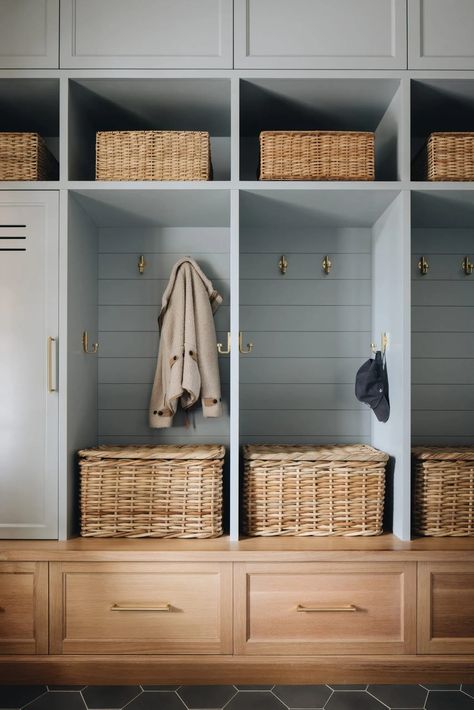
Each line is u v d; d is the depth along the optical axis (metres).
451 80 2.01
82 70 2.00
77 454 2.12
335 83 2.04
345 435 2.51
